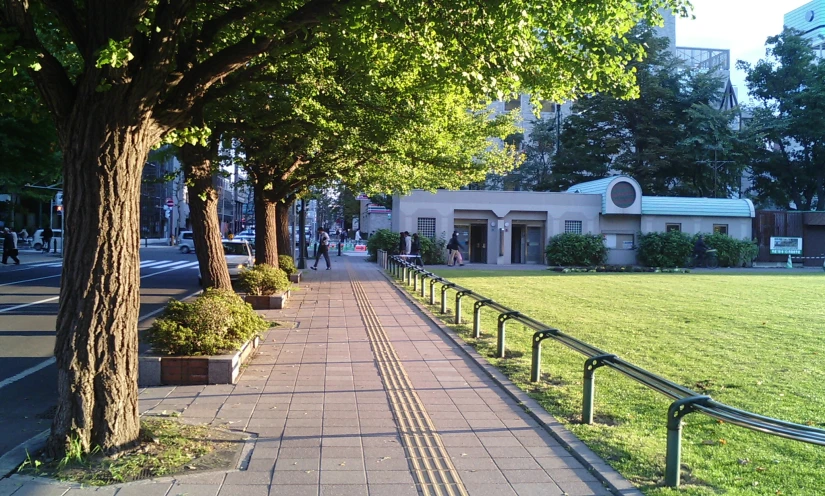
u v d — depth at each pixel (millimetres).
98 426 4945
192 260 36469
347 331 11750
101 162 4832
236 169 26656
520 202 36688
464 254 36875
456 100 12836
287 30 6141
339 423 6164
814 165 50062
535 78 7473
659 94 45625
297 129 11883
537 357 7812
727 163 46281
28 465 4789
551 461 5227
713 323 12898
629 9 7031
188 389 7395
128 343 5105
